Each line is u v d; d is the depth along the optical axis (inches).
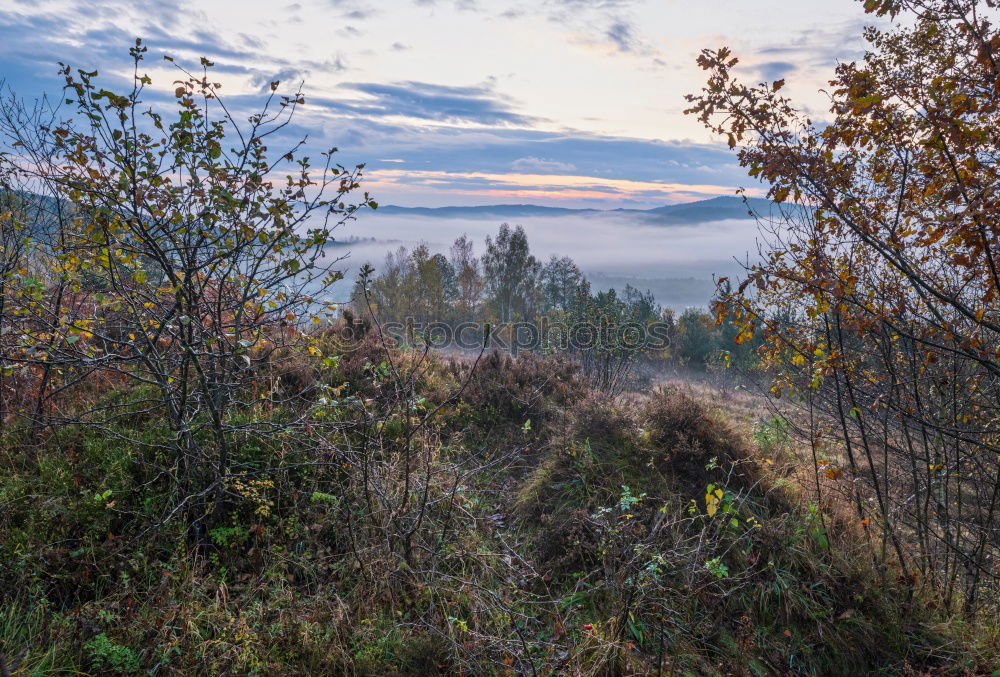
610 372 422.3
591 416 245.9
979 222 116.1
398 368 282.4
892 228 151.1
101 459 176.9
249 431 174.1
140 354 166.6
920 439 210.2
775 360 202.7
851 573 181.5
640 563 171.3
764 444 241.8
